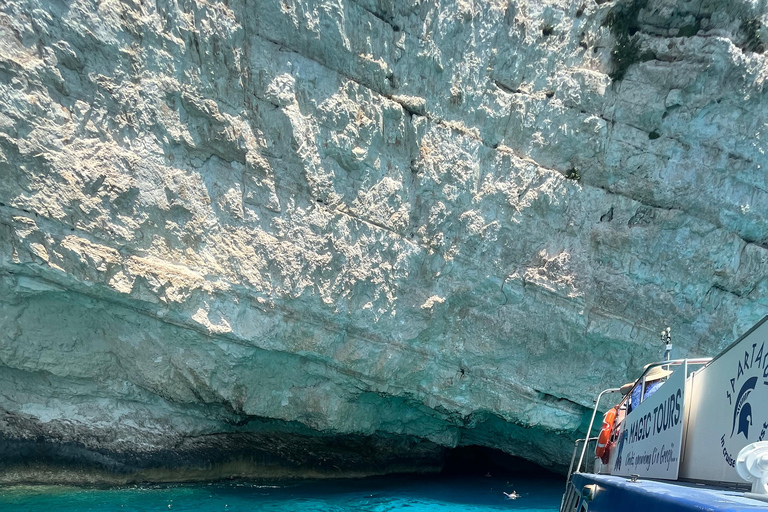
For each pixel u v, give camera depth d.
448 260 11.05
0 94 7.44
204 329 9.09
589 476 4.07
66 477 9.27
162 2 8.40
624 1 11.12
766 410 2.55
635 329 11.88
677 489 2.53
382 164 10.44
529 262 11.58
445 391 11.67
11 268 7.74
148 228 8.58
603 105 11.46
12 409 8.96
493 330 11.57
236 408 10.20
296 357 10.42
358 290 10.38
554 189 11.45
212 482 10.54
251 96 9.26
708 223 11.73
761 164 11.65
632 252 11.74
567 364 12.04
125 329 8.97
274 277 9.63
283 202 9.65
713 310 12.09
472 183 11.02
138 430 9.89
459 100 10.83
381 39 10.03
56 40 7.79
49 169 7.78
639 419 4.71
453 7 10.44
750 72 11.02
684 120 11.41
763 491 2.04
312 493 10.56
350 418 11.48
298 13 9.27
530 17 11.13
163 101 8.62
